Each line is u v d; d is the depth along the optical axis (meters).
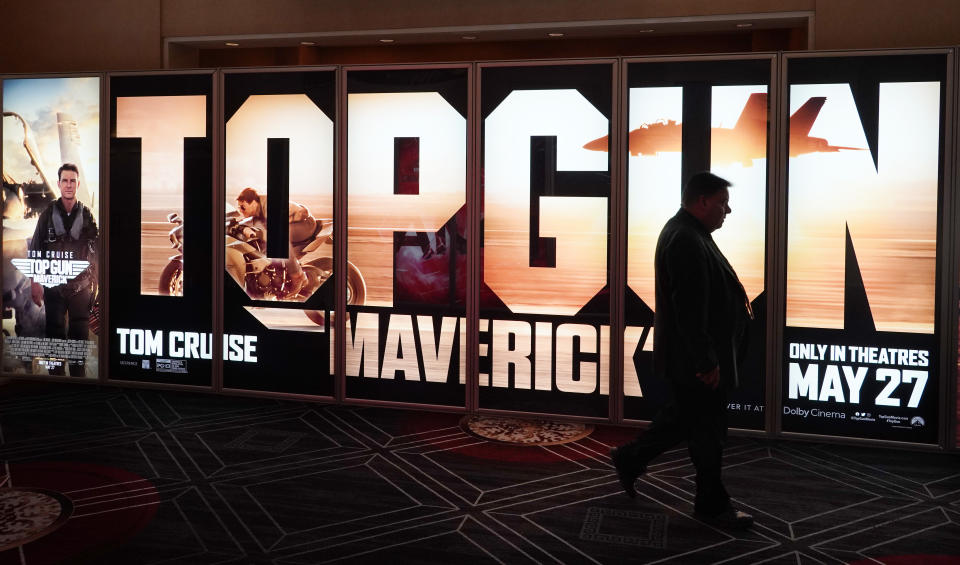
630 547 3.04
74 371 5.38
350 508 3.41
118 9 5.73
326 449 4.21
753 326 4.41
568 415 4.68
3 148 5.34
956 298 4.14
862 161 4.21
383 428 4.62
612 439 4.46
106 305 5.29
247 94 4.97
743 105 4.33
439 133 4.73
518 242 4.67
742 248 4.39
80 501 3.46
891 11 4.66
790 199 4.31
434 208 4.77
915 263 4.18
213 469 3.88
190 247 5.13
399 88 4.76
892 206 4.20
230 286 5.10
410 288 4.84
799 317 4.36
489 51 6.38
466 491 3.63
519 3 5.23
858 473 3.93
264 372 5.10
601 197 4.54
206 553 2.96
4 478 3.74
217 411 4.92
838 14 4.74
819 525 3.27
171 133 5.10
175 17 5.67
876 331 4.26
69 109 5.23
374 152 4.82
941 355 4.18
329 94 4.86
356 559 2.92
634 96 4.46
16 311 5.43
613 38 6.21
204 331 5.16
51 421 4.67
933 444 4.23
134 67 5.73
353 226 4.89
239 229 5.05
